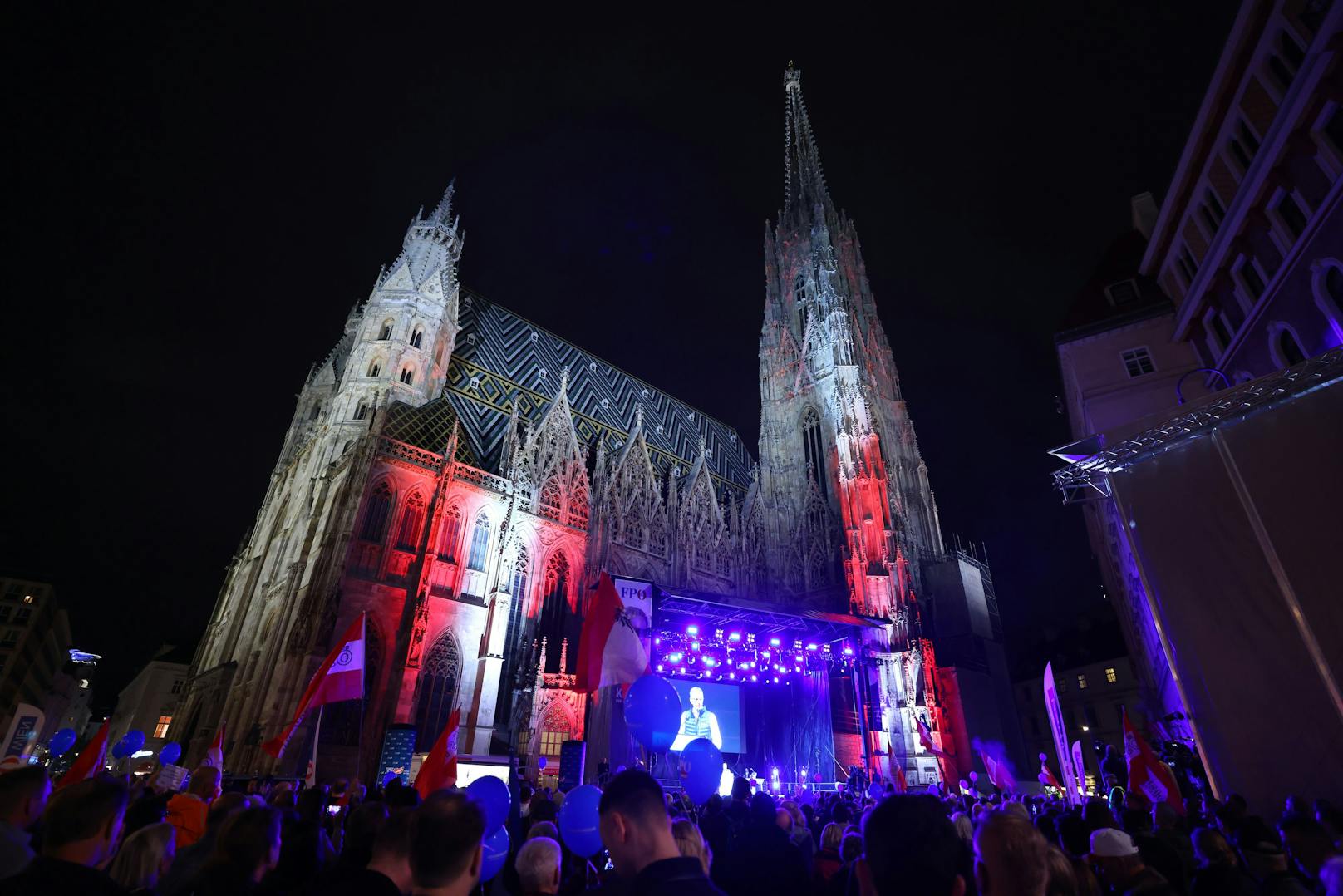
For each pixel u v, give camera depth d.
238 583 60.59
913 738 58.12
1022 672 90.06
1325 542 19.83
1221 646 21.06
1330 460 20.22
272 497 61.91
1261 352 32.47
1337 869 4.68
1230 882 7.11
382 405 55.41
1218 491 22.22
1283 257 29.73
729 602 46.56
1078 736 80.88
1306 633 19.59
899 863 4.32
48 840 5.41
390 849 5.46
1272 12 27.73
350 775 40.97
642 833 5.07
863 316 94.56
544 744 48.97
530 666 52.50
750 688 57.25
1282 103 27.19
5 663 85.88
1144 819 11.45
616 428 79.19
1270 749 19.53
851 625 55.66
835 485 79.19
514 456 59.50
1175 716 35.75
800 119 113.88
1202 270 35.66
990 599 78.06
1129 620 51.44
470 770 25.66
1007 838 4.61
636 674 18.42
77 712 132.38
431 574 49.03
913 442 86.44
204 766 12.77
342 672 18.17
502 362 73.31
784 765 55.19
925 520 80.25
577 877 11.62
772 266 102.06
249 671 47.44
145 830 7.51
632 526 66.56
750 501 83.31
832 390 82.62
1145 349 43.78
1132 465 24.39
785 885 7.97
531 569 57.06
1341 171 25.53
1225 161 33.06
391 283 63.81
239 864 6.01
